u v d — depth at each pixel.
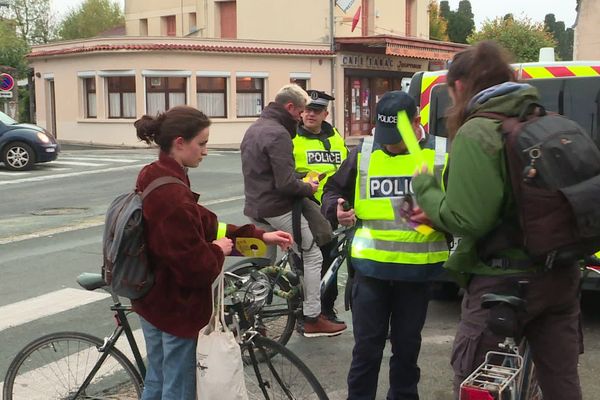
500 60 2.62
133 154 22.03
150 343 3.11
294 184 4.78
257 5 31.06
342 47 29.58
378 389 4.35
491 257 2.57
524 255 2.50
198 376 2.87
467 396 2.45
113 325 5.54
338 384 4.44
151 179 2.90
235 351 2.87
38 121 29.92
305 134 5.48
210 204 11.69
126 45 25.27
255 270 4.23
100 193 13.37
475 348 2.63
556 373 2.64
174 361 2.99
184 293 2.94
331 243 5.30
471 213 2.43
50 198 12.76
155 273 2.91
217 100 26.80
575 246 2.34
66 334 3.65
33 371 3.68
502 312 2.45
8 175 16.22
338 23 29.91
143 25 36.94
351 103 30.69
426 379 4.48
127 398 3.64
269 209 4.88
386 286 3.62
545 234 2.34
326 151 5.46
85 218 10.57
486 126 2.44
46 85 29.31
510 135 2.39
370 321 3.62
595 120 5.16
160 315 2.94
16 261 7.73
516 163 2.38
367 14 31.70
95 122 26.67
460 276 2.70
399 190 3.50
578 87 5.21
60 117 28.30
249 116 27.61
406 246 3.47
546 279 2.51
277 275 4.62
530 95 2.46
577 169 2.30
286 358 3.28
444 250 3.53
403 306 3.65
